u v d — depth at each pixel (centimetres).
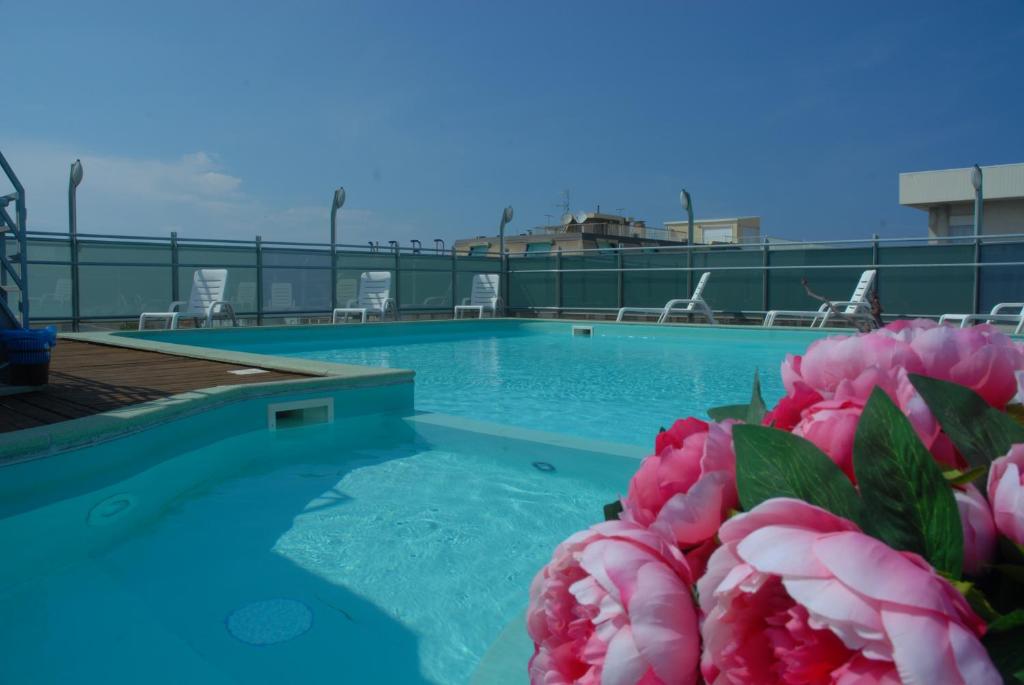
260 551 257
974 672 28
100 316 1022
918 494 38
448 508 303
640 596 36
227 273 1089
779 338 997
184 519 291
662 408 550
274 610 212
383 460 380
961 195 2461
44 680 175
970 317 921
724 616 34
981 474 40
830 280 1089
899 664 28
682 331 1091
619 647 37
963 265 973
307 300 1210
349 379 456
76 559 249
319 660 186
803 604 30
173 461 356
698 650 36
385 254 1295
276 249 1174
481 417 516
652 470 47
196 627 203
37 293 974
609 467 340
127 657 186
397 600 221
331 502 312
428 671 181
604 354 923
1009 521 37
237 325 1134
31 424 310
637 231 3981
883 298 1038
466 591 226
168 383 432
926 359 47
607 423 496
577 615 43
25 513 279
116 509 305
